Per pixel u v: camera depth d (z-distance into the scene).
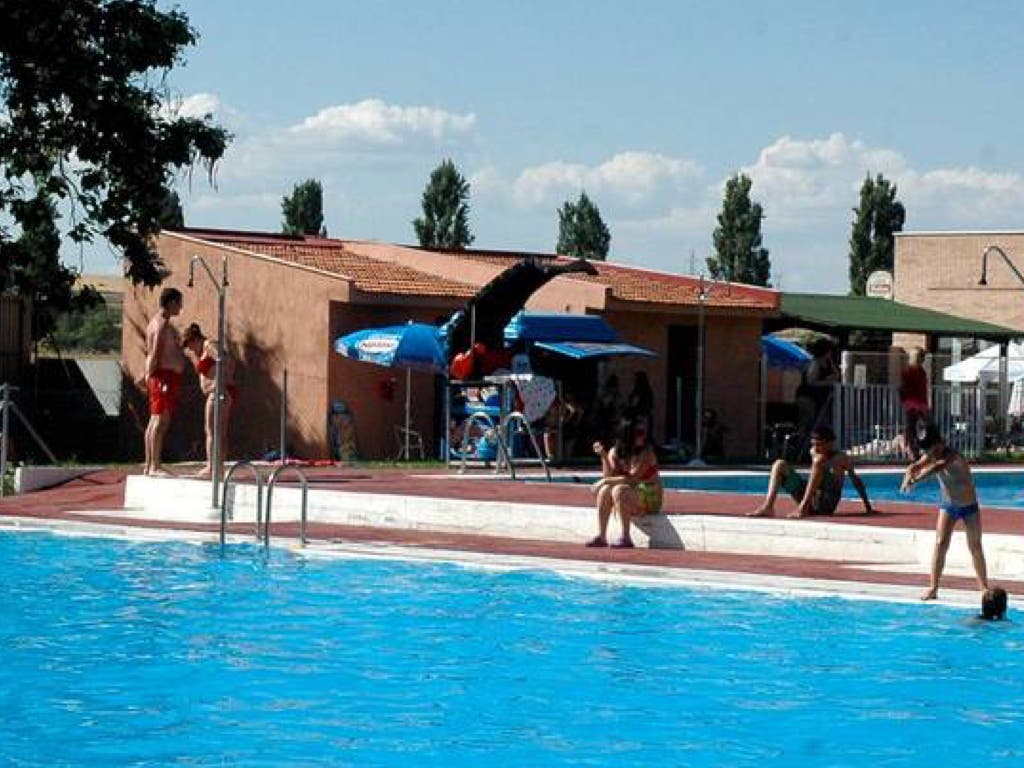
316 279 37.94
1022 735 11.94
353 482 27.95
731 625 16.11
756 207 93.25
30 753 11.27
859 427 38.47
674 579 18.62
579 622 16.33
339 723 12.17
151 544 22.20
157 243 41.44
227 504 25.56
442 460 36.31
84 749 11.38
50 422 43.53
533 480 29.56
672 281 45.56
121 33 40.44
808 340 62.25
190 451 41.19
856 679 13.73
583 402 38.91
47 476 30.09
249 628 16.03
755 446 43.56
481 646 15.12
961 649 14.96
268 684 13.51
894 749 11.52
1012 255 65.00
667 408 42.25
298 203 87.62
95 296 41.72
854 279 89.44
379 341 35.31
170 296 27.88
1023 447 43.16
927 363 43.78
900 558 20.12
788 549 20.89
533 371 38.75
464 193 89.44
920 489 34.09
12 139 40.19
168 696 13.05
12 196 40.47
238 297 39.59
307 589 18.39
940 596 17.47
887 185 89.25
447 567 20.00
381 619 16.52
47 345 49.38
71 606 17.28
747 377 43.50
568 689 13.35
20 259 40.44
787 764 11.09
